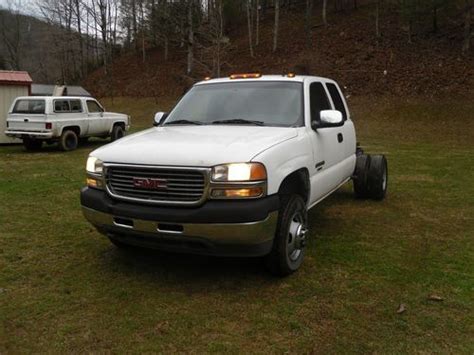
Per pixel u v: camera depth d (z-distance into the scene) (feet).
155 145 12.64
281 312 11.46
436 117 71.31
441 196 24.88
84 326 10.80
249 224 11.40
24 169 34.71
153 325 10.84
